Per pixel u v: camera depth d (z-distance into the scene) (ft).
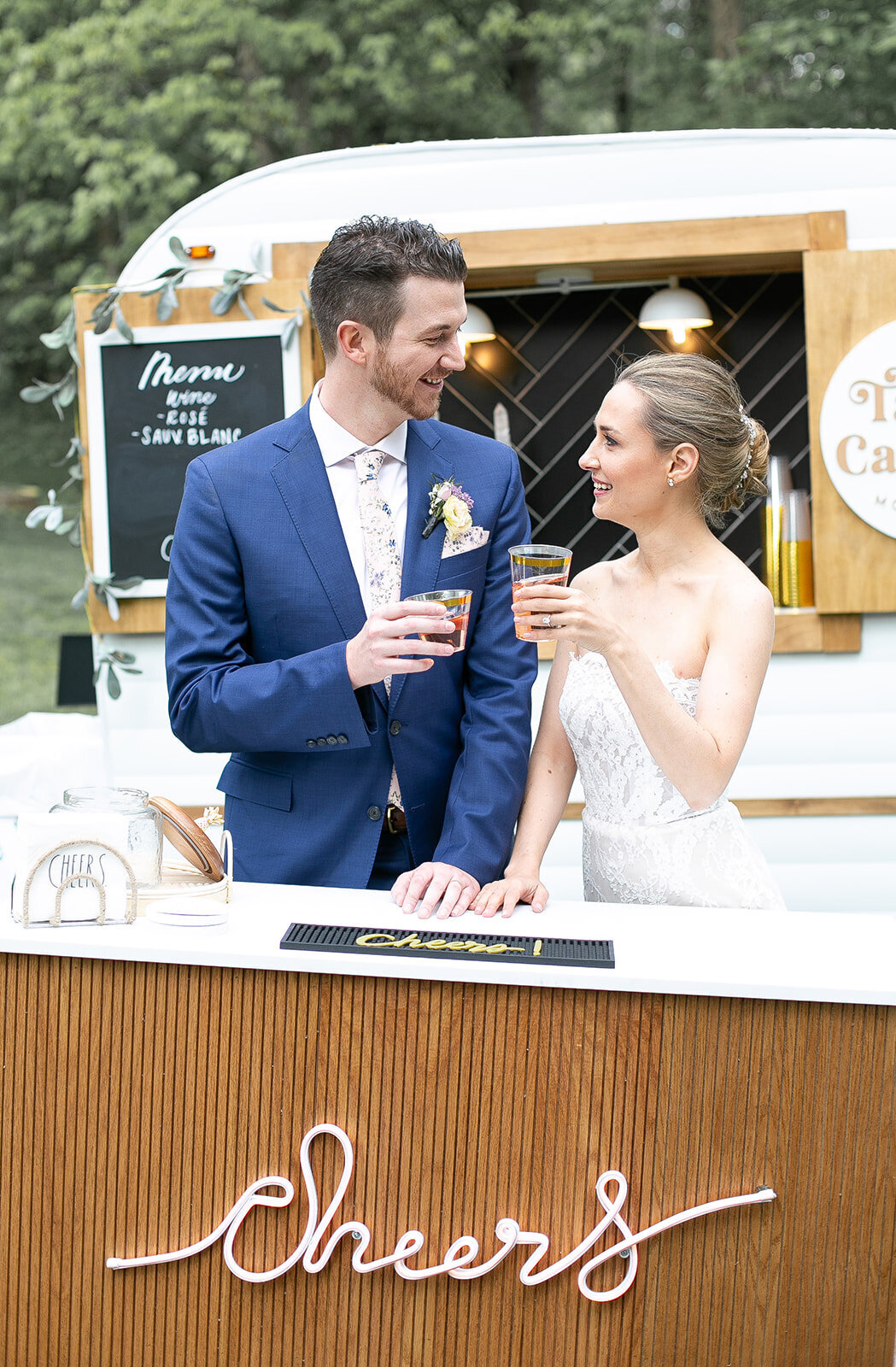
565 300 13.82
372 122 39.19
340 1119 5.44
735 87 36.58
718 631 6.92
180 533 6.97
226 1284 5.56
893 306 11.63
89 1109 5.58
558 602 6.06
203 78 35.99
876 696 12.15
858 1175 5.21
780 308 13.52
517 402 14.01
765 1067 5.22
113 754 12.68
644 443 6.84
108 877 5.74
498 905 6.21
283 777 7.00
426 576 6.94
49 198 42.52
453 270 6.43
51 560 42.75
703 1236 5.29
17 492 44.78
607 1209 5.25
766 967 5.32
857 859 12.28
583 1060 5.30
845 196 11.65
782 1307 5.27
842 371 11.69
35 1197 5.63
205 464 7.01
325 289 6.57
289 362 12.13
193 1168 5.54
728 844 7.27
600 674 7.30
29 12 38.52
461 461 7.28
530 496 14.10
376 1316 5.47
